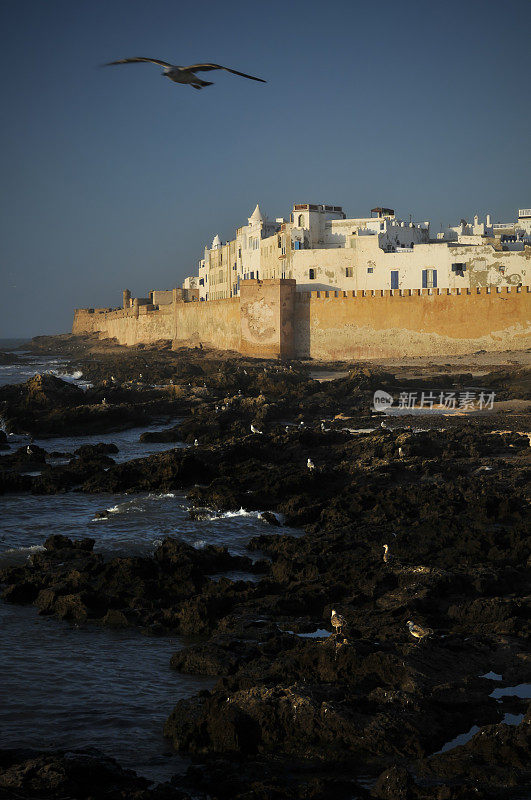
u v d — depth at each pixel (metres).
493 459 80.62
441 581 45.56
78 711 32.16
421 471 75.81
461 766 26.64
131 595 45.59
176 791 25.02
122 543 55.41
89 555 51.44
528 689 33.38
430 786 25.86
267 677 33.06
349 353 197.12
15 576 48.44
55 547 53.94
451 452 83.31
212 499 67.56
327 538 55.41
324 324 199.75
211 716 29.62
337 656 33.94
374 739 28.48
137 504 67.81
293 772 27.33
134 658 37.72
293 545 53.84
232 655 36.44
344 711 29.67
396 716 29.72
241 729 29.09
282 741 29.16
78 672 35.97
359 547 53.53
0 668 36.22
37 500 70.88
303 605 44.22
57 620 42.91
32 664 36.81
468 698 31.72
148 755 28.78
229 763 27.86
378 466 76.00
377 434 91.12
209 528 60.69
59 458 91.75
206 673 35.69
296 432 91.94
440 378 144.12
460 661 35.12
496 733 27.83
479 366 163.00
